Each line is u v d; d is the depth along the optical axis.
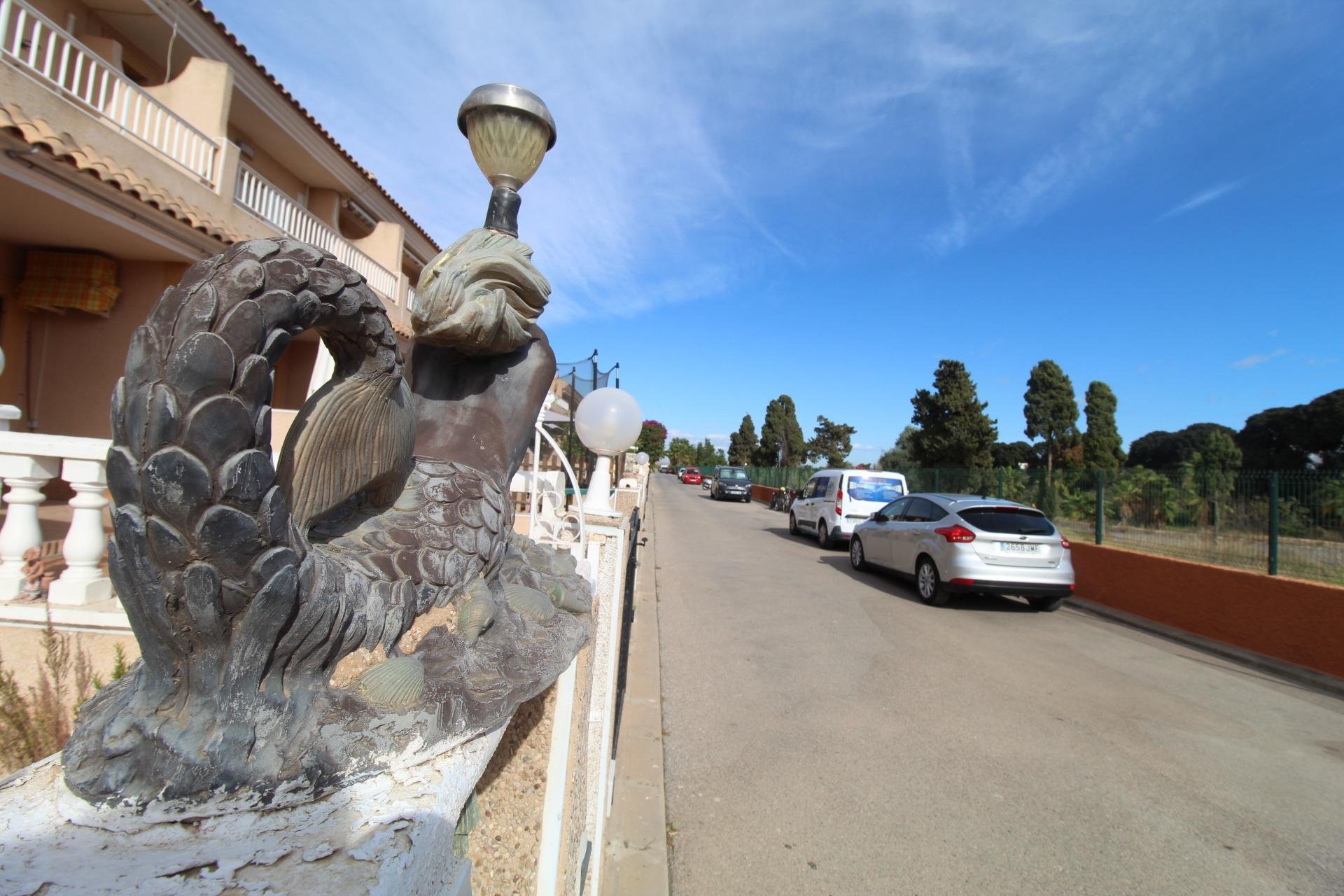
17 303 7.20
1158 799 3.64
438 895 0.72
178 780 0.64
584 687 1.89
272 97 10.20
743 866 2.94
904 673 5.68
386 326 0.90
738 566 11.11
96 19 8.37
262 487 0.66
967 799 3.57
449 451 1.46
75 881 0.54
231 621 0.67
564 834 1.58
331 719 0.74
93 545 2.52
